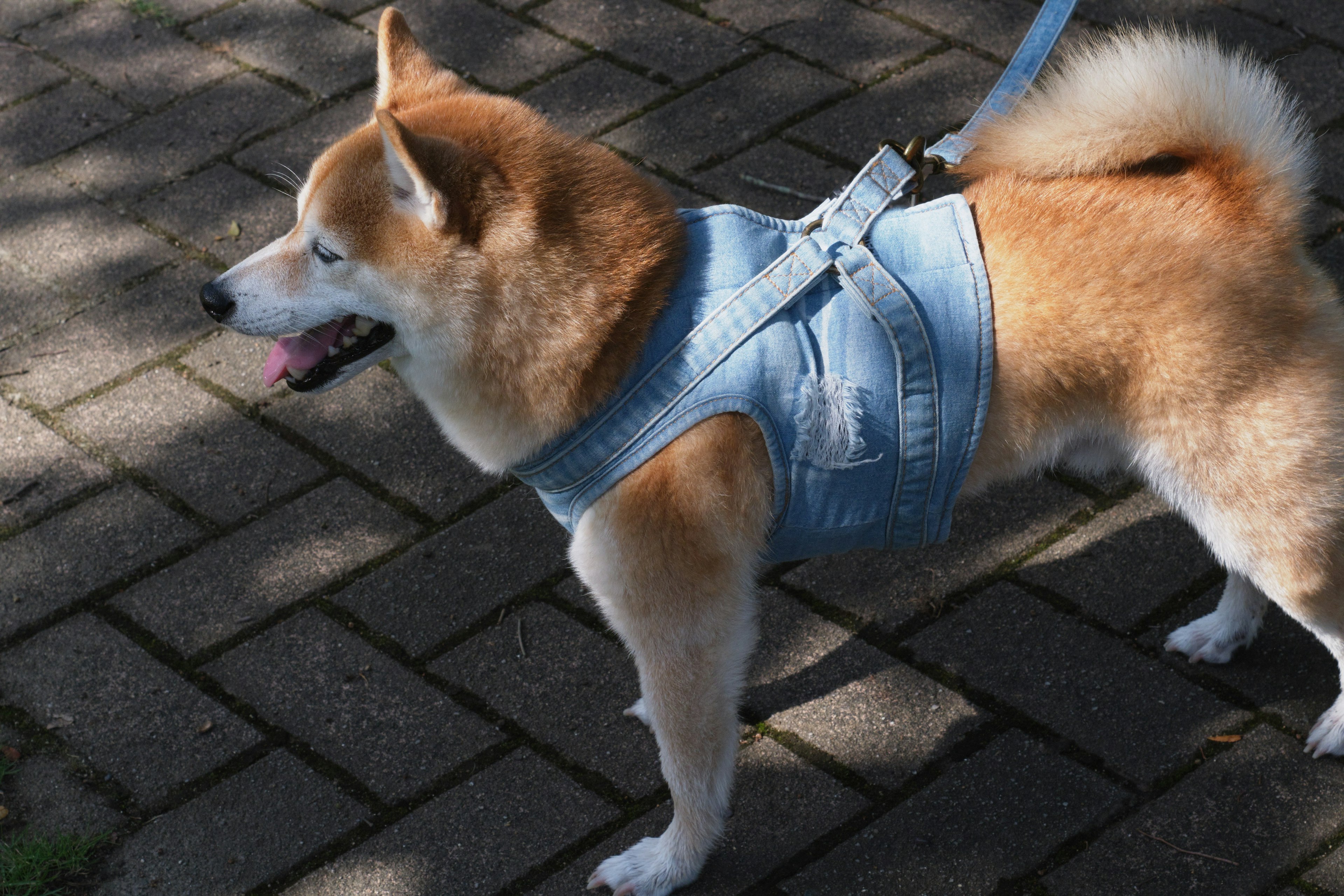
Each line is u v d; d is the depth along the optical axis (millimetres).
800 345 2090
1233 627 2703
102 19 4602
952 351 2119
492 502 3172
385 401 3412
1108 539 3031
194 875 2455
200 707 2742
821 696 2736
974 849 2436
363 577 3006
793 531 2250
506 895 2420
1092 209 2189
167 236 3809
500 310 2078
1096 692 2707
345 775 2623
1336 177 3781
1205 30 4320
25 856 2434
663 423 2070
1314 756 2547
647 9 4566
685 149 3996
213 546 3068
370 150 2145
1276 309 2164
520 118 2182
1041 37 2580
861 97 4160
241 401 3395
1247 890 2342
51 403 3381
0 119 4207
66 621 2910
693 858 2389
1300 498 2225
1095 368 2170
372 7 4637
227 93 4277
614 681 2787
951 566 2994
